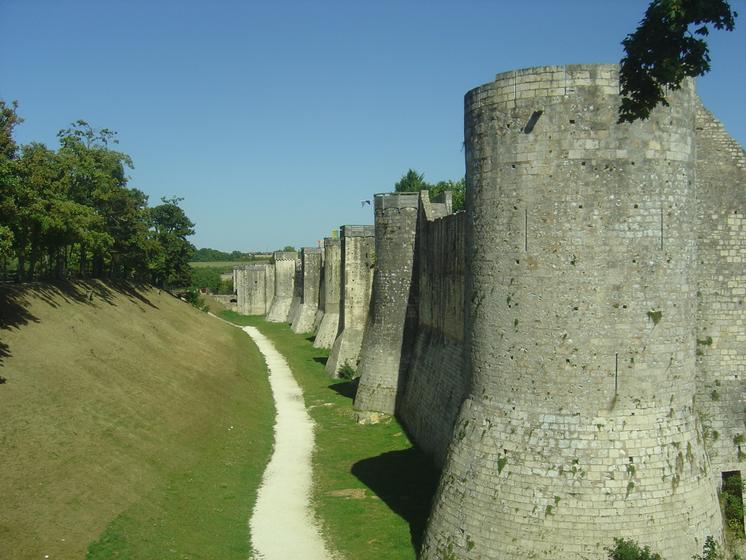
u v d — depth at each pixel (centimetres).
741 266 2184
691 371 1892
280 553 2283
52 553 1981
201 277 17025
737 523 2089
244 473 3148
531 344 1845
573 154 1809
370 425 4050
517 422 1844
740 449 2170
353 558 2223
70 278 6197
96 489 2470
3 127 3831
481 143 1975
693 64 1395
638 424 1783
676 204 1847
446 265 3375
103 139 6084
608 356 1794
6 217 3616
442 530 1920
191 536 2364
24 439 2594
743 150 2183
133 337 5050
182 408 3825
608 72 1798
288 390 5306
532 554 1731
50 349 3734
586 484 1734
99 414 3158
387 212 4266
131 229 6906
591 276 1803
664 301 1825
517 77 1872
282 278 11744
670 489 1750
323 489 2947
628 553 1666
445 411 3142
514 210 1881
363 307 5869
